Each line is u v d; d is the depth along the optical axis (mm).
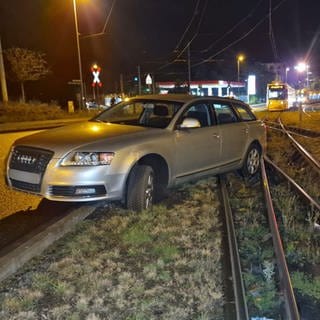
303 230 5625
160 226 5684
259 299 3924
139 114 7469
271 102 48219
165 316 3588
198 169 7355
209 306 3742
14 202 6906
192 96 7793
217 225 5824
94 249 4910
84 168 5582
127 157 5883
